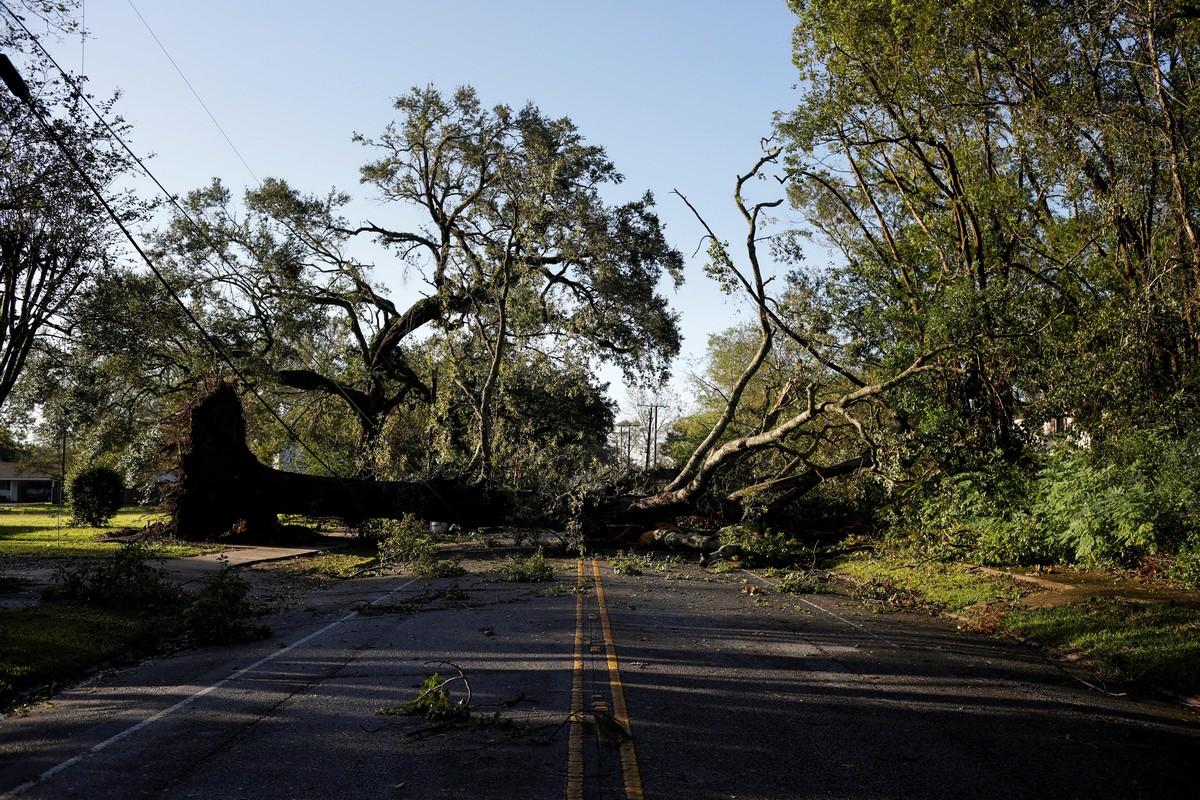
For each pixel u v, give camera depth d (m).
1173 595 13.98
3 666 9.52
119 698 8.77
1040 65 20.59
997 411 22.64
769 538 24.50
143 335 23.27
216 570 19.92
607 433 45.41
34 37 15.66
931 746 7.24
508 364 33.84
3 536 28.92
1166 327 18.53
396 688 9.09
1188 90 18.91
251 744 7.11
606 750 6.93
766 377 34.12
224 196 34.75
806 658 11.06
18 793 5.94
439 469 30.09
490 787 6.06
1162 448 17.33
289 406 41.00
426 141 36.88
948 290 21.27
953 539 21.14
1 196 15.89
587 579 20.47
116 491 35.03
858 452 27.48
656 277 41.75
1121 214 19.69
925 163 23.94
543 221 32.69
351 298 37.53
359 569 22.73
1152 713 8.62
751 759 6.78
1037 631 12.84
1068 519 17.81
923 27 21.06
